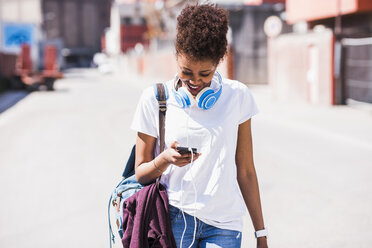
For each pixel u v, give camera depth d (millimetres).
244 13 35531
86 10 176750
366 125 14102
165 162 2191
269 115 17344
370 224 5801
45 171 8875
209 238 2387
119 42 105750
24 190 7539
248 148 2486
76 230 5676
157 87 2350
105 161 9695
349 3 20859
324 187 7523
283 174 8406
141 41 105250
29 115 18922
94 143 11922
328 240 5293
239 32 35750
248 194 2521
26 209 6543
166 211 2309
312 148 10930
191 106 2301
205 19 2070
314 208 6465
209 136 2299
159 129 2326
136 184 2477
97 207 6566
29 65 37000
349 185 7633
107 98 27438
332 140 11969
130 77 69000
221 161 2316
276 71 24109
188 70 2143
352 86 19625
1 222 6016
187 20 2082
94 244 5234
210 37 2057
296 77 22141
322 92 20062
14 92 34094
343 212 6277
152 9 67125
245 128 2447
